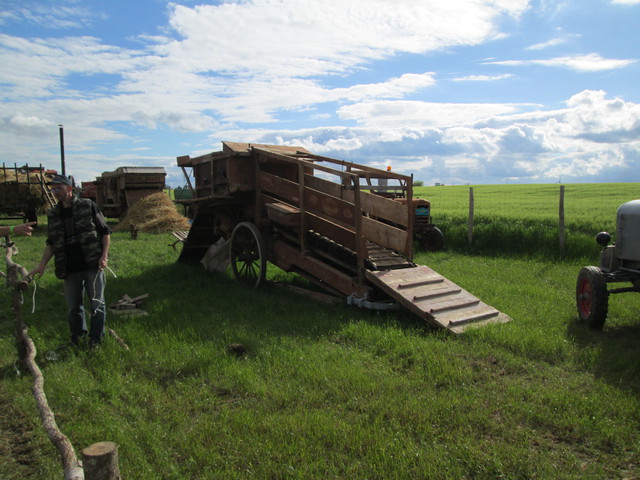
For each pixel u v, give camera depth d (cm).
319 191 802
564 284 916
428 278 712
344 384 432
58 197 513
